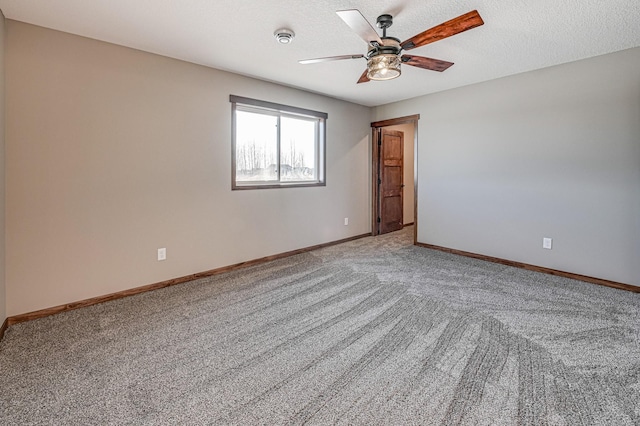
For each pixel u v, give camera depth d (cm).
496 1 220
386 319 255
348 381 179
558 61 337
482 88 410
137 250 309
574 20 247
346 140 522
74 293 276
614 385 173
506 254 401
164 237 327
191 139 341
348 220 539
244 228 396
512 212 392
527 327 239
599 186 326
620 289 314
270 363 197
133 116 301
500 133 397
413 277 355
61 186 266
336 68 354
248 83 385
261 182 419
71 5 223
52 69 258
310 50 304
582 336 225
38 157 255
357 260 425
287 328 241
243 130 398
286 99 427
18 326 243
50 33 257
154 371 188
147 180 313
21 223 250
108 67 285
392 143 621
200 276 356
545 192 363
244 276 361
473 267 391
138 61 301
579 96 334
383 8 229
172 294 309
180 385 176
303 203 464
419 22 250
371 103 532
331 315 263
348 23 196
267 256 423
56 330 238
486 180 415
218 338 226
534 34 271
